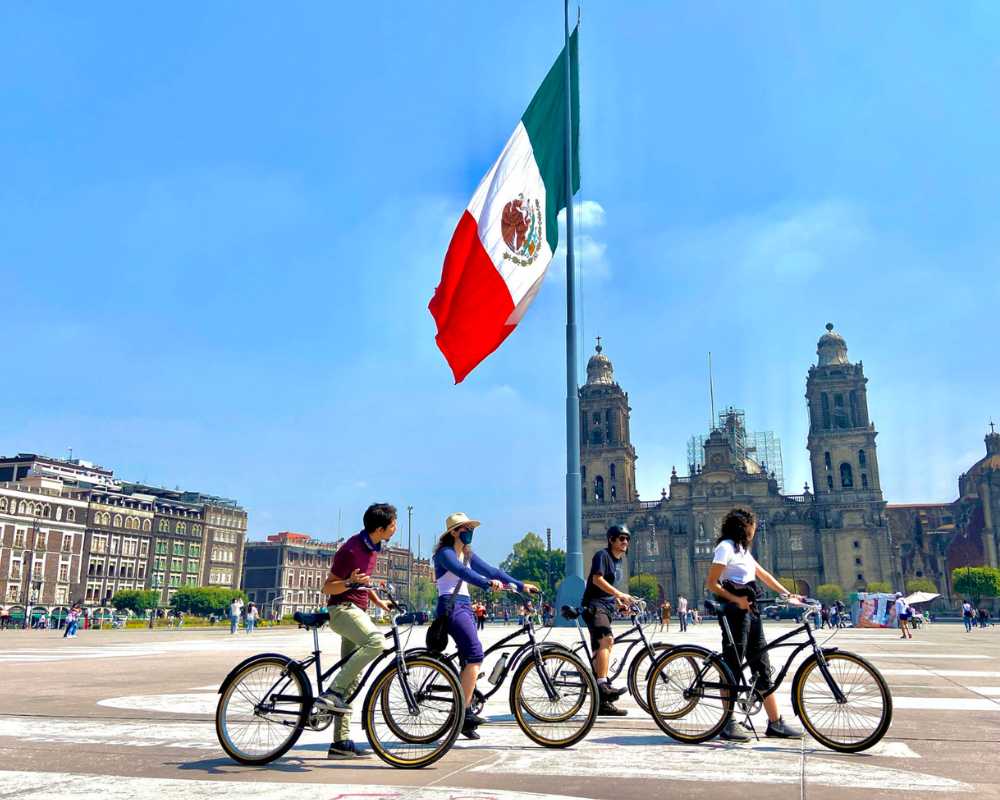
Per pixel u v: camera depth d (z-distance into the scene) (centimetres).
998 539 11838
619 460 12612
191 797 527
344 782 574
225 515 14412
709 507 11931
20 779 579
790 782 568
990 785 558
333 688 667
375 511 699
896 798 521
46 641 3347
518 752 686
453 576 748
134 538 12675
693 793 536
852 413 11681
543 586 15238
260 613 14912
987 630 5672
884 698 683
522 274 1945
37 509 11306
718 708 741
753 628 749
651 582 11531
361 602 693
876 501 11200
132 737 757
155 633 4934
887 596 6191
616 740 745
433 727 679
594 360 13650
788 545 11600
